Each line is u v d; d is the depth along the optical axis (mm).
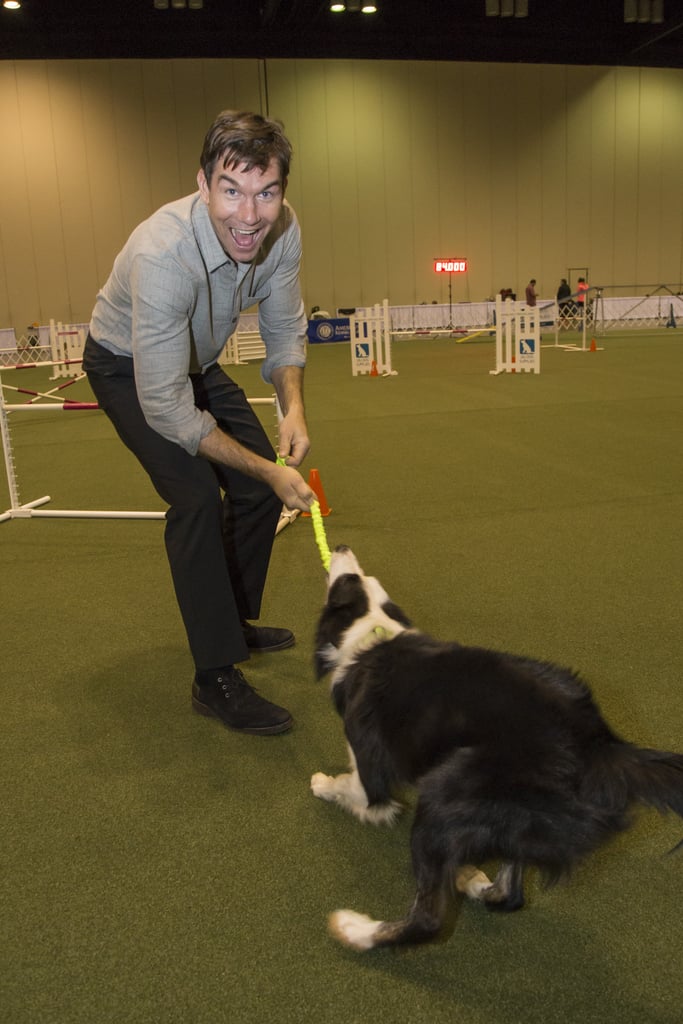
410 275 26359
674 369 13617
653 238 27625
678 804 1587
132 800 2480
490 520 5246
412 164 25625
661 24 24219
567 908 1993
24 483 7031
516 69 25562
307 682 3199
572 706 1769
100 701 3105
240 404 3184
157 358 2451
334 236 25609
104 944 1920
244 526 3164
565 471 6496
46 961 1874
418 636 2156
